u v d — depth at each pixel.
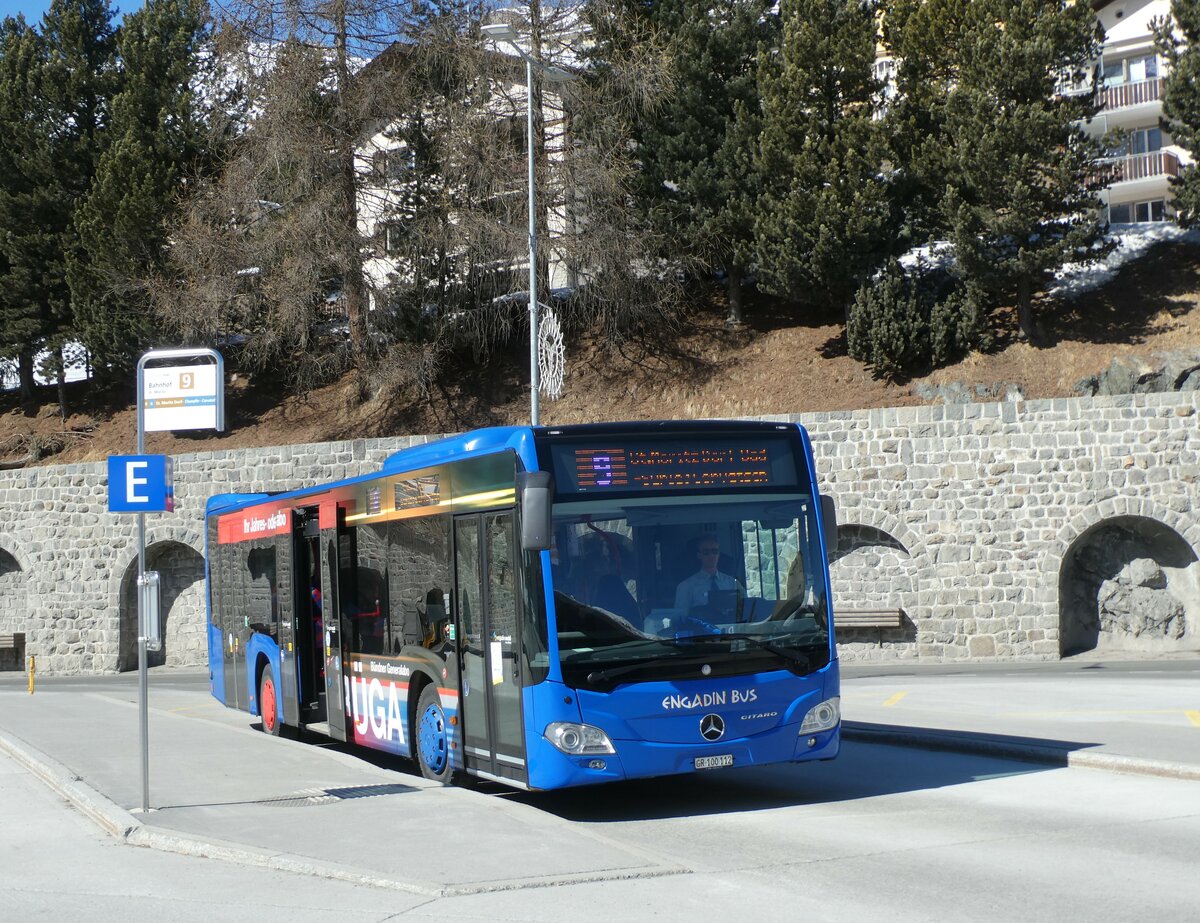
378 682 12.68
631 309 32.28
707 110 32.22
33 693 24.45
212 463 31.52
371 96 31.61
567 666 9.24
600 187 31.00
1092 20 28.75
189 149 38.12
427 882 7.16
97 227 36.44
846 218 29.36
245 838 8.62
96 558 32.28
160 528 31.77
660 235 31.91
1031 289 30.47
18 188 39.03
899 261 30.42
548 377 28.58
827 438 25.73
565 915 6.53
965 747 12.45
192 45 38.97
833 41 30.56
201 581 32.50
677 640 9.48
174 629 32.59
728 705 9.52
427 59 31.67
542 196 31.28
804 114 30.55
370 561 12.98
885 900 6.67
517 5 31.72
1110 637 24.78
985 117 28.02
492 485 10.14
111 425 38.22
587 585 9.42
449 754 10.92
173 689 26.11
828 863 7.68
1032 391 27.23
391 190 32.94
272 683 16.06
